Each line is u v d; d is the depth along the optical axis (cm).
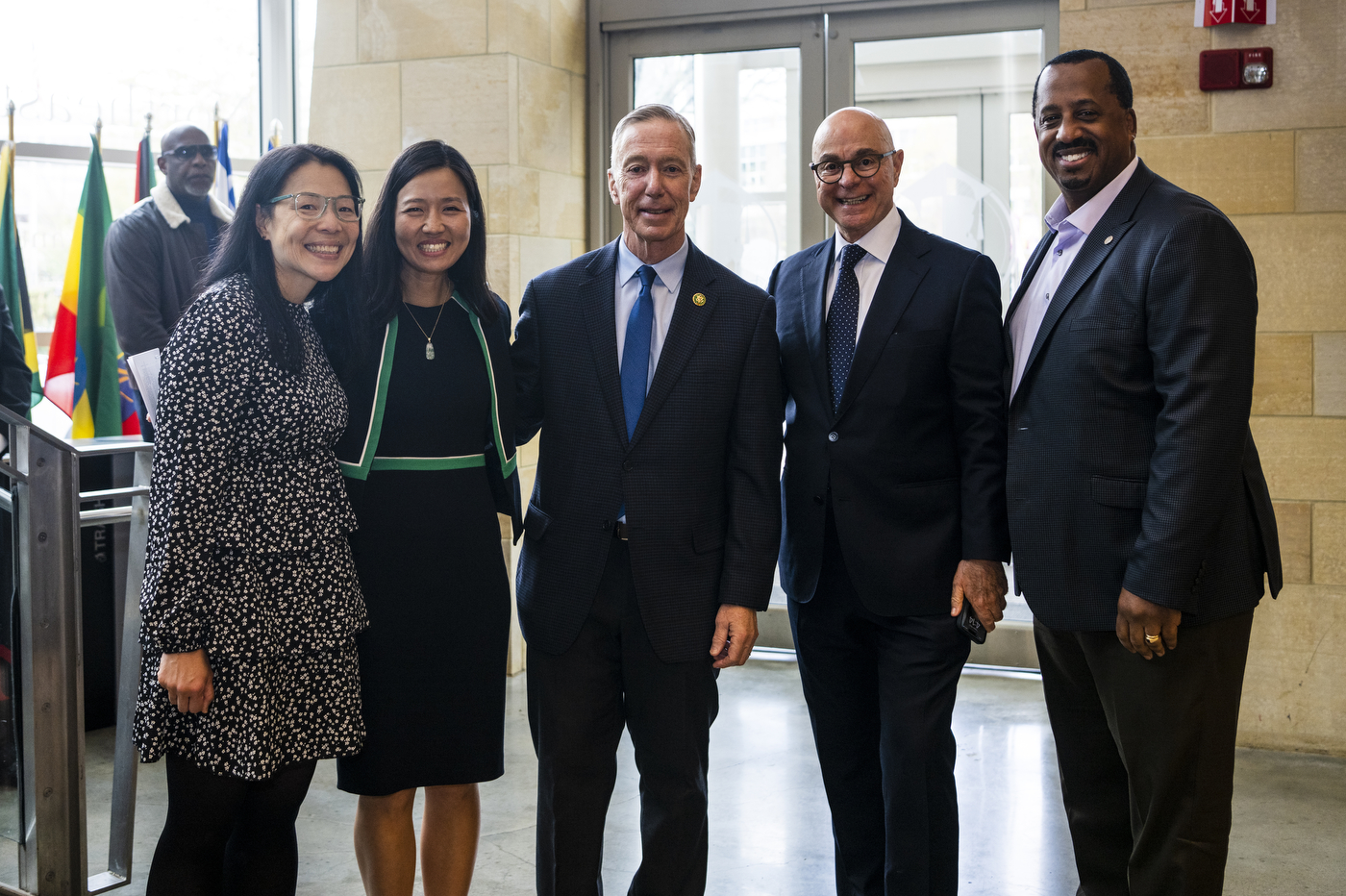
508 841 286
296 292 193
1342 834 289
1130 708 192
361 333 198
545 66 441
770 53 454
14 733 229
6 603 228
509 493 213
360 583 199
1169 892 192
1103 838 214
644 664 206
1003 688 417
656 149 201
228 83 482
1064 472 194
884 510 213
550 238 449
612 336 209
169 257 373
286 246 183
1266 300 341
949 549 211
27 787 228
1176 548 177
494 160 418
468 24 417
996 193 435
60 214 441
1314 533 342
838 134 215
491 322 210
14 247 405
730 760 345
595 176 476
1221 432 177
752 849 283
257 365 176
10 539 226
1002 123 431
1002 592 208
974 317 209
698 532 206
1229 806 192
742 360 207
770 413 208
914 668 211
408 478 201
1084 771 214
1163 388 183
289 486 180
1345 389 335
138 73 458
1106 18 350
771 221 461
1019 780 327
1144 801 194
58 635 228
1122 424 190
